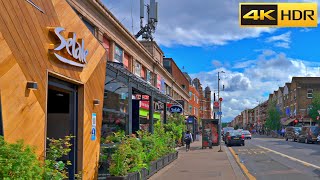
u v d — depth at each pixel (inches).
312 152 1129.4
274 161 840.3
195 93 3321.9
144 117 1133.1
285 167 713.0
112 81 561.3
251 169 677.9
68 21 348.2
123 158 429.7
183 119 1304.1
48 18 306.2
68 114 392.5
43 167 240.1
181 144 1478.8
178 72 2219.5
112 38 793.6
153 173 581.3
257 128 5915.4
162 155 701.9
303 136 1916.8
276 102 4192.9
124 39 895.1
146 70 1186.6
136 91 709.9
